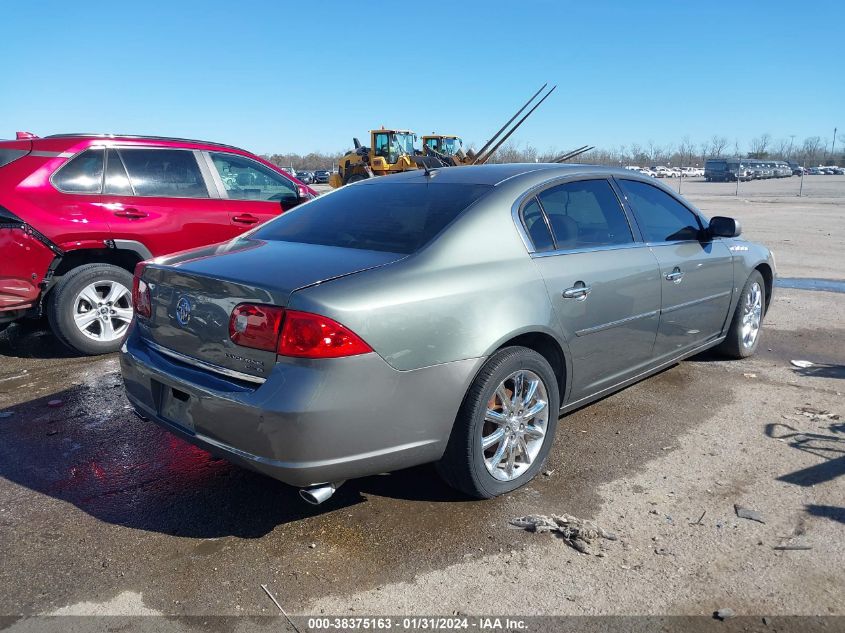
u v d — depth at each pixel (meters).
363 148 25.12
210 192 6.23
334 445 2.67
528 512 3.16
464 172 3.87
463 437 3.05
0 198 5.12
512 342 3.30
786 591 2.58
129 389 3.36
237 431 2.71
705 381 4.99
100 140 5.66
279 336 2.63
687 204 4.77
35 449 3.88
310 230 3.57
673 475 3.52
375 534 2.98
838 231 15.63
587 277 3.59
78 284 5.46
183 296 3.02
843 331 6.49
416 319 2.82
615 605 2.51
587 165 4.15
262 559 2.80
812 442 3.91
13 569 2.73
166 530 3.02
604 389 3.98
